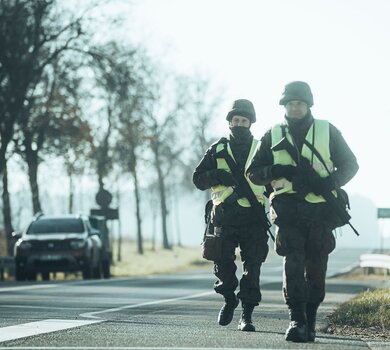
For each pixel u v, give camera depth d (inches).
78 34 3858.3
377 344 813.2
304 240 848.9
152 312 1229.7
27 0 3705.7
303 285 834.2
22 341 792.9
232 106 962.1
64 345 761.0
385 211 2726.4
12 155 4089.6
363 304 1207.6
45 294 1755.7
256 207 944.9
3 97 3735.2
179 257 7209.6
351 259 7308.1
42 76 3993.6
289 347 765.3
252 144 957.2
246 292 944.9
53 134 4050.2
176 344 776.3
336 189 850.8
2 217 4591.5
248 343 791.7
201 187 962.1
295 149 846.5
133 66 4018.2
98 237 3019.2
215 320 1083.3
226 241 952.9
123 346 756.0
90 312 1219.9
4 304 1402.6
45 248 2805.1
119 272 4409.5
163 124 6633.9
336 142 855.1
